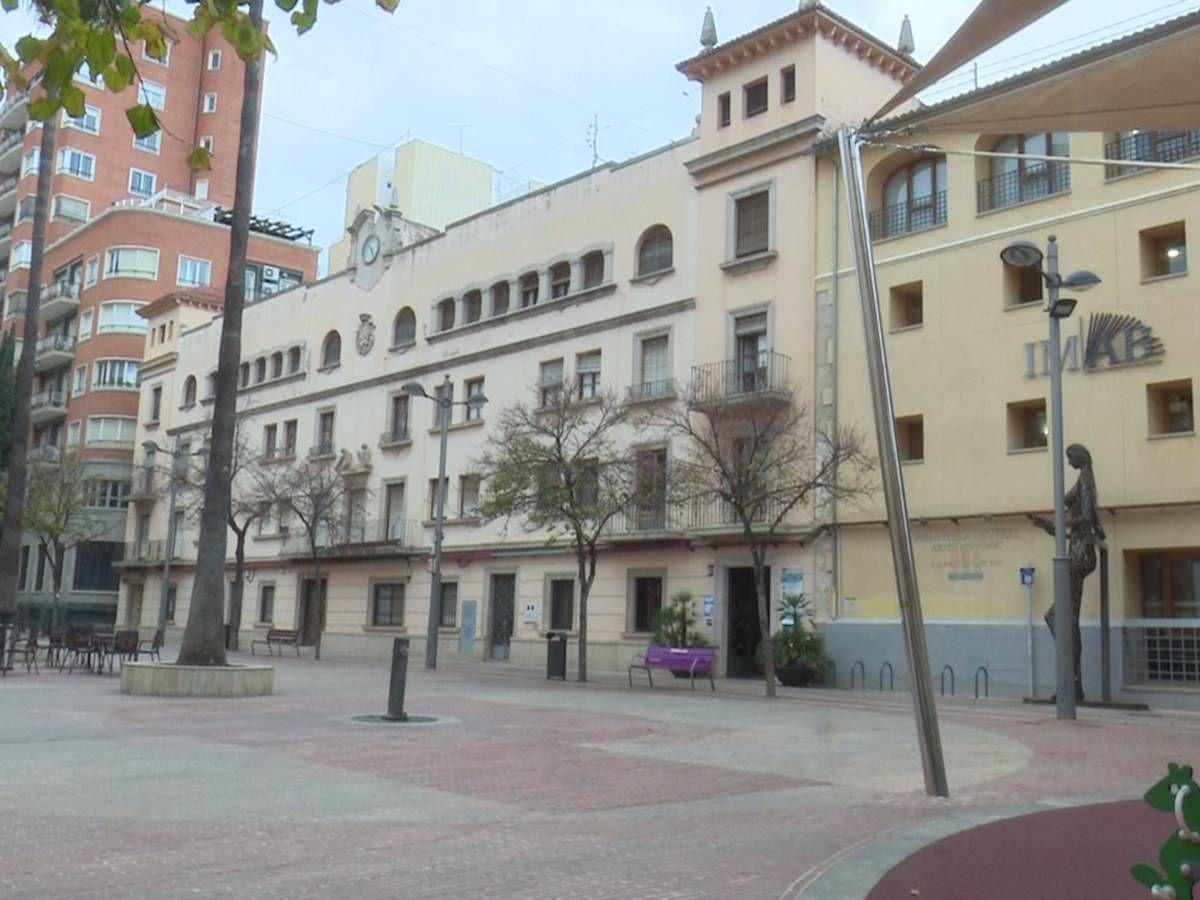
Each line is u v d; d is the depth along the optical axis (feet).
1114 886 20.02
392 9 16.03
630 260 105.70
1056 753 41.52
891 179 88.38
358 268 141.18
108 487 186.09
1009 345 77.82
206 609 62.90
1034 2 17.71
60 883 19.57
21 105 217.36
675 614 92.38
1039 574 73.97
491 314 121.29
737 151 96.32
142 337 189.16
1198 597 69.31
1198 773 35.86
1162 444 69.77
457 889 19.85
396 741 41.78
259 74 66.90
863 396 85.20
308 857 22.15
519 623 110.11
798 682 82.99
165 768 33.50
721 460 75.10
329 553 130.93
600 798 30.12
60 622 182.19
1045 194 78.02
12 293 213.46
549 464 87.51
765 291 93.40
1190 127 25.34
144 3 14.46
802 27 92.58
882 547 82.79
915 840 24.13
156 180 224.33
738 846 24.07
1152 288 71.51
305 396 144.77
